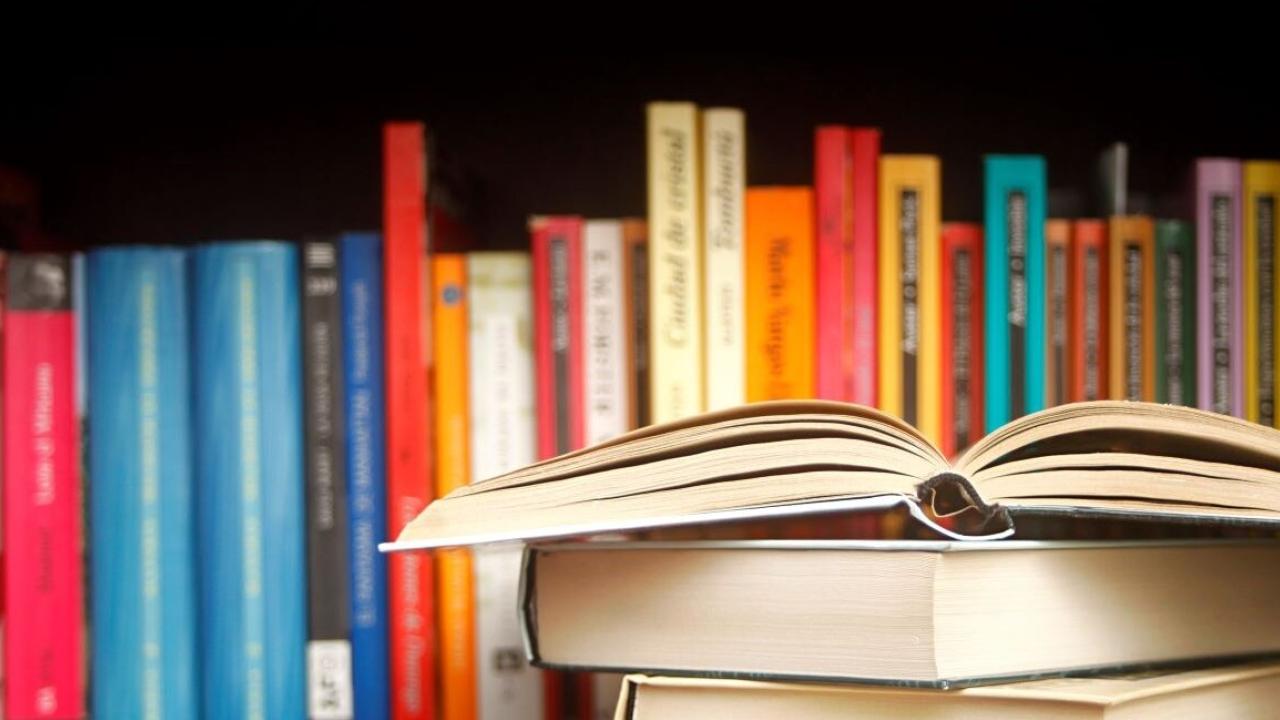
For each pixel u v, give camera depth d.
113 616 0.92
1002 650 0.80
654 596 0.83
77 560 0.93
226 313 0.93
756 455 0.80
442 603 0.93
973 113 1.06
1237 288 0.94
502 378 0.94
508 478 0.81
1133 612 0.83
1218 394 0.94
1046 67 1.06
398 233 0.93
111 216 1.06
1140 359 0.94
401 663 0.92
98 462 0.92
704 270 0.92
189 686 0.92
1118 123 1.06
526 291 0.94
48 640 0.92
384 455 0.93
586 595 0.84
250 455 0.93
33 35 1.05
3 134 1.05
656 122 0.92
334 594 0.92
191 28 1.05
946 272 0.94
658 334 0.92
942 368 0.93
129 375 0.93
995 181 0.93
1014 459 0.82
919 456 0.81
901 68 1.06
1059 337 0.94
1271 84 1.06
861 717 0.80
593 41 1.06
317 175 1.06
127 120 1.06
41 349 0.93
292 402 0.93
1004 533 0.80
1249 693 0.83
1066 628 0.81
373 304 0.93
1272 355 0.94
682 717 0.82
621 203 1.06
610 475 0.81
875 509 0.78
